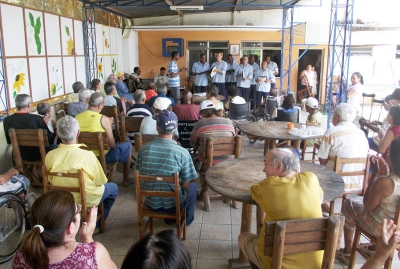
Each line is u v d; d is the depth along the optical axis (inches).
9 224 129.6
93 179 113.9
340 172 116.9
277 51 460.1
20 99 159.0
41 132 145.5
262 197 80.0
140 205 111.0
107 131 157.6
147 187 115.1
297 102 476.1
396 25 442.0
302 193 76.1
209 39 458.3
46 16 237.9
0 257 111.0
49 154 112.0
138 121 189.2
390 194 86.1
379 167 100.3
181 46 459.8
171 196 109.0
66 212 59.7
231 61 401.7
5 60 189.6
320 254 76.1
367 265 61.0
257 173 110.0
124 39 429.1
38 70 227.0
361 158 117.0
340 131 126.4
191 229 133.3
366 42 440.1
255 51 460.8
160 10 405.1
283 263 74.1
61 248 59.7
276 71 394.3
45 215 58.3
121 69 426.6
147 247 42.2
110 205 132.8
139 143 155.3
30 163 159.2
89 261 60.0
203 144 148.1
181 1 365.4
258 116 295.4
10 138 147.9
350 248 111.2
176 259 42.1
